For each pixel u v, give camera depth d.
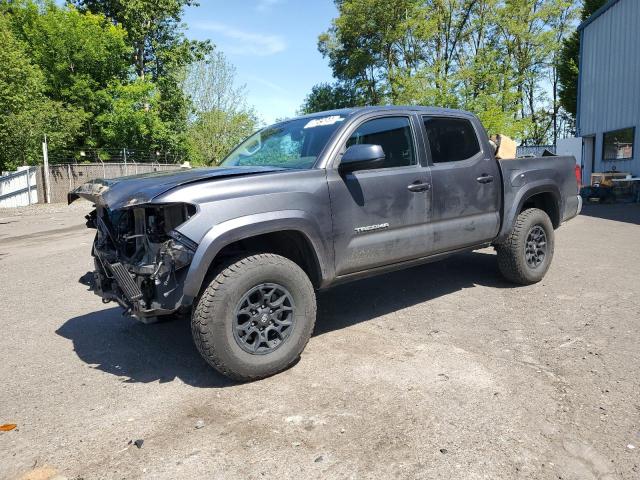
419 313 4.85
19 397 3.40
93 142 30.67
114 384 3.55
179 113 37.91
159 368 3.80
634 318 4.50
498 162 5.16
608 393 3.13
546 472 2.39
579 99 20.98
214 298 3.24
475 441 2.65
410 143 4.47
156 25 36.53
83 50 29.91
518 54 36.94
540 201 6.07
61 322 5.05
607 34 18.58
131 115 30.41
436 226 4.55
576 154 19.89
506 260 5.47
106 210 3.81
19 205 23.44
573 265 6.65
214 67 39.16
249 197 3.39
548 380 3.33
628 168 17.28
